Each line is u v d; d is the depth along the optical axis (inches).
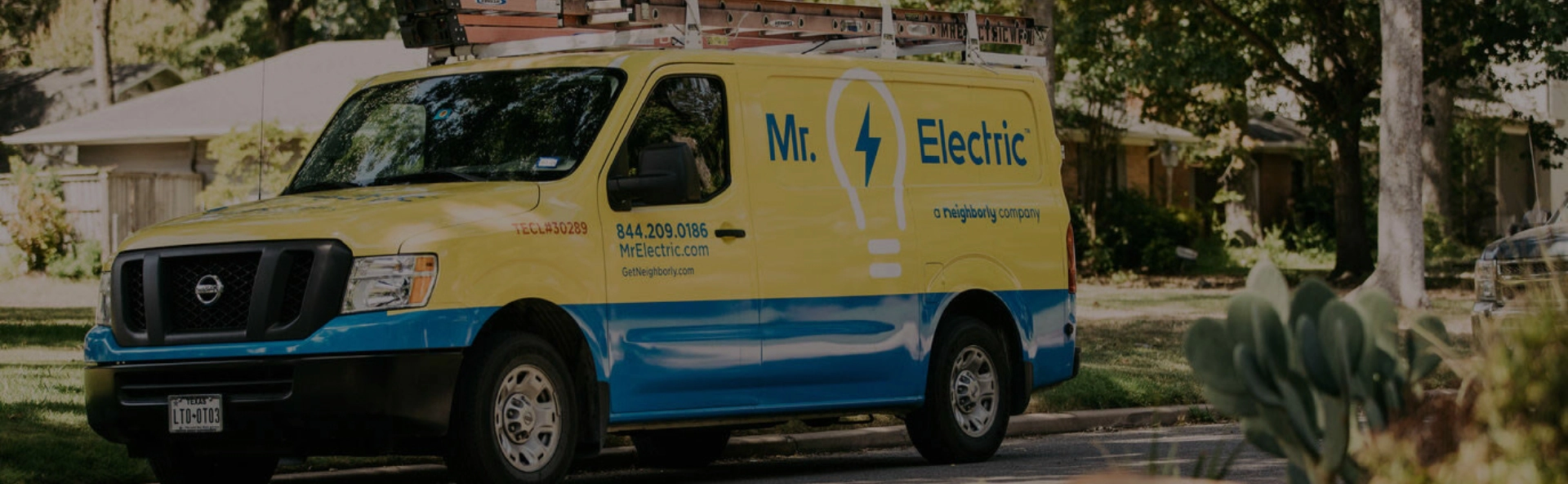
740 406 343.0
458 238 294.8
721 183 342.3
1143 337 733.3
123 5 2440.9
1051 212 418.9
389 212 296.4
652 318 323.9
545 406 308.0
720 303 336.5
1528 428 154.8
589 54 340.8
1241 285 1274.6
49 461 327.3
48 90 1883.6
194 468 325.7
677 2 354.0
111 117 1380.4
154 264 299.0
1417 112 970.7
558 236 309.4
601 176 320.5
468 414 294.2
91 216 1263.5
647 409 325.7
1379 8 1170.0
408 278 289.1
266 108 1314.0
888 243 372.2
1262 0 1228.5
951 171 393.4
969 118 401.4
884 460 414.3
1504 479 153.9
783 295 348.8
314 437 287.0
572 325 314.3
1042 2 967.6
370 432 285.9
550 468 307.6
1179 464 382.3
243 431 290.4
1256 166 1723.7
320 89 1342.3
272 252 289.9
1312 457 167.3
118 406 301.9
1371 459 163.2
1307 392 166.9
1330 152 1455.5
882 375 371.2
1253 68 1304.1
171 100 1384.1
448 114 340.2
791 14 376.8
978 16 418.3
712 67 346.3
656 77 335.3
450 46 359.9
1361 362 168.7
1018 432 473.7
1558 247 493.7
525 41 357.4
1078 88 1409.9
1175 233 1499.8
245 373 290.7
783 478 370.0
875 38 402.3
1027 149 417.4
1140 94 1391.5
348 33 2055.9
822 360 357.1
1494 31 1153.4
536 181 317.4
